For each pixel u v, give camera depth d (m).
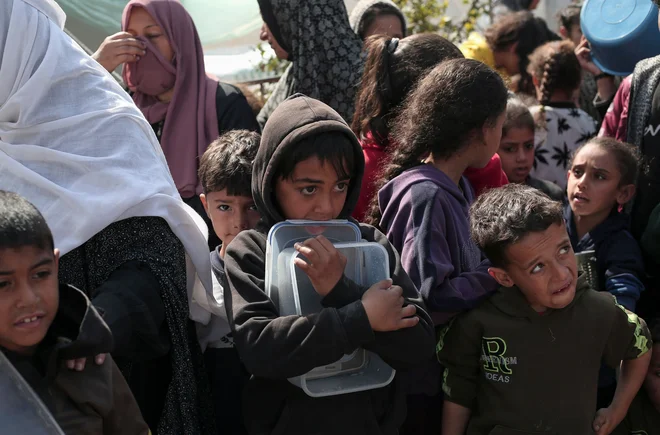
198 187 3.10
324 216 1.77
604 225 2.67
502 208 1.95
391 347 1.69
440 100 2.12
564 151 3.57
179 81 3.17
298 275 1.73
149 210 1.73
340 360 1.77
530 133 3.12
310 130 1.70
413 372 2.14
